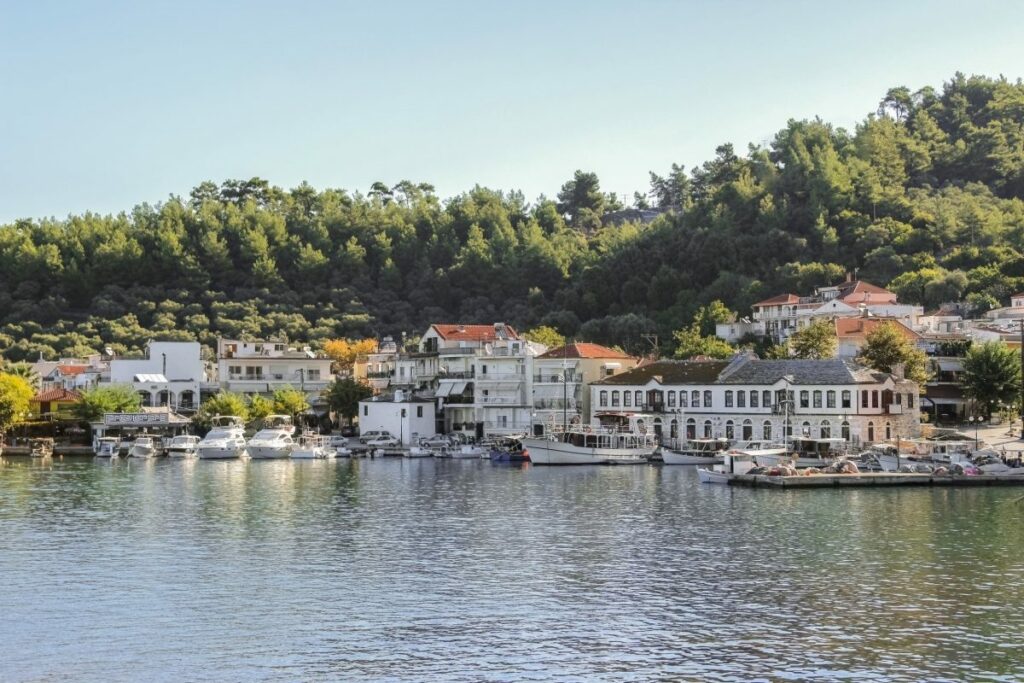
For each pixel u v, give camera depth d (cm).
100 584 7488
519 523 10000
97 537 9288
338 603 6969
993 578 7581
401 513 10694
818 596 7094
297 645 6081
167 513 10725
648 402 18162
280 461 17550
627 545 8850
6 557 8406
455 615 6681
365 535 9369
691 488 12825
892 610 6744
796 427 16725
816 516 10394
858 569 7888
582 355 19612
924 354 18938
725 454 14125
